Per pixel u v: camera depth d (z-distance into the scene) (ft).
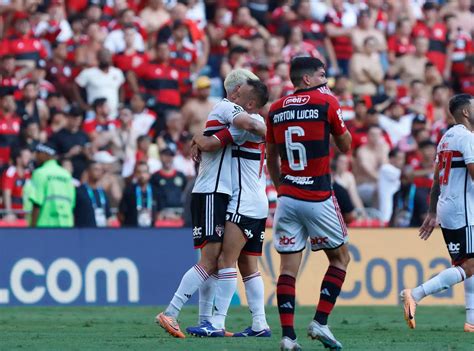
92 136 186.09
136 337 97.50
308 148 79.77
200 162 96.73
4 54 194.29
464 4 243.40
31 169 174.29
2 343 90.89
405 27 232.73
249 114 94.84
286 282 79.71
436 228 166.20
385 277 163.12
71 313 138.82
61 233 153.17
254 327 98.32
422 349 85.25
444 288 106.01
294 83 82.33
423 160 183.93
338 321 127.03
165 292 156.46
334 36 225.97
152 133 195.72
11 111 183.32
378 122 199.00
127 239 155.84
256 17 228.02
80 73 200.54
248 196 95.61
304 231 81.46
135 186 170.50
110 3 219.82
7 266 150.20
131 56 205.26
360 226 165.78
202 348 83.82
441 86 217.56
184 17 214.69
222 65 208.95
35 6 206.69
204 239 95.40
